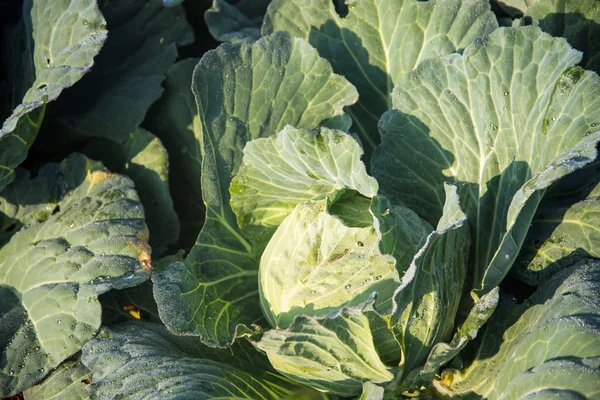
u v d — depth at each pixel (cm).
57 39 125
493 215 120
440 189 123
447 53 128
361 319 109
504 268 115
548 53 118
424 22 129
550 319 110
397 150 124
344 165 115
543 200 126
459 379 118
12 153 124
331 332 110
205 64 124
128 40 138
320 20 133
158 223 129
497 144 120
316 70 127
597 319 106
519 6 135
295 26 134
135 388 113
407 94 123
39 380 118
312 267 115
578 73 115
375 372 113
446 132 122
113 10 137
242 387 117
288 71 127
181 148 133
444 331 116
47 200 128
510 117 119
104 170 127
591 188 123
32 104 120
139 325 122
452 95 121
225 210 123
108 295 127
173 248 133
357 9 132
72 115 134
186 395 111
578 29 127
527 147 118
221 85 124
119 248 121
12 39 138
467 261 120
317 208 117
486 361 117
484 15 127
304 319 108
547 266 120
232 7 140
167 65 135
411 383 115
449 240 113
